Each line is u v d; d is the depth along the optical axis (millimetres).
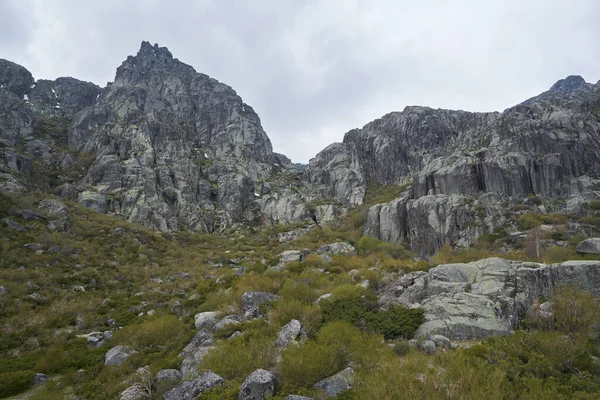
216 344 14312
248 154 126812
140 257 44938
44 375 16031
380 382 7836
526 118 76375
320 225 88500
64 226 45719
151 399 11500
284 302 17656
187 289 35406
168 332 18750
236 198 97562
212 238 71688
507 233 53031
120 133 97875
